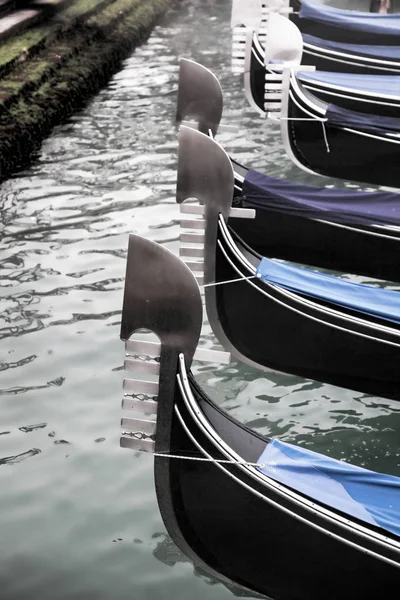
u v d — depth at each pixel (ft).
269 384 23.17
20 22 45.09
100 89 44.60
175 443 15.58
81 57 45.14
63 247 29.19
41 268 27.89
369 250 24.66
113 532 18.22
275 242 25.18
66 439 20.67
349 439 21.30
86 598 16.76
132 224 30.78
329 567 15.43
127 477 19.60
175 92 44.06
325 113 29.73
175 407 15.39
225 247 21.89
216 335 22.86
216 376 23.43
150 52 51.39
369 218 23.48
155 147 37.29
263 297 21.68
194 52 51.21
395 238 24.27
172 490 15.97
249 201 24.36
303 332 21.57
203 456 15.46
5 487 19.26
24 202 32.32
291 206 23.97
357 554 14.99
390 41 40.09
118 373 23.00
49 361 23.38
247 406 22.33
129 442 15.87
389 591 15.17
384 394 21.68
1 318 25.20
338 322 21.04
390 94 31.63
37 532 18.19
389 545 14.76
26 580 17.11
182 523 16.26
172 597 16.85
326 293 21.36
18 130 35.88
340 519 14.97
